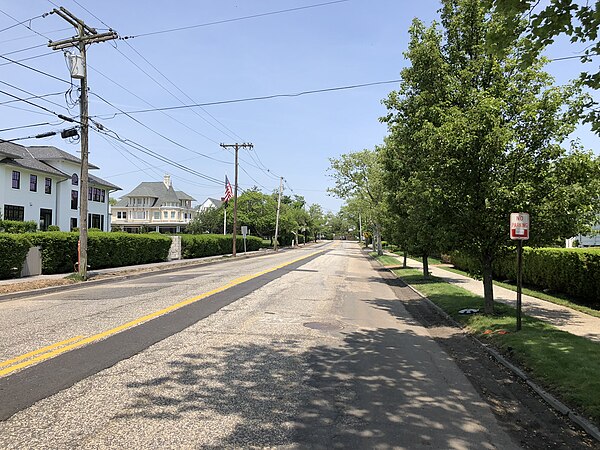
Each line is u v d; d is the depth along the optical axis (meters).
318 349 7.51
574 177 9.61
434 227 11.26
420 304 14.29
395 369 6.55
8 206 35.44
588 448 4.18
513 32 5.61
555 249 15.57
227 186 45.28
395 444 4.07
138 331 8.30
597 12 4.90
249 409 4.75
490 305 10.97
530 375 6.36
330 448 3.93
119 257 25.05
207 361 6.47
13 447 3.71
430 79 11.83
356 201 46.16
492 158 9.62
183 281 17.98
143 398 4.94
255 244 62.56
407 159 16.08
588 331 9.10
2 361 6.18
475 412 4.99
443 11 11.91
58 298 12.87
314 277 21.72
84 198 18.42
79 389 5.15
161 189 87.56
